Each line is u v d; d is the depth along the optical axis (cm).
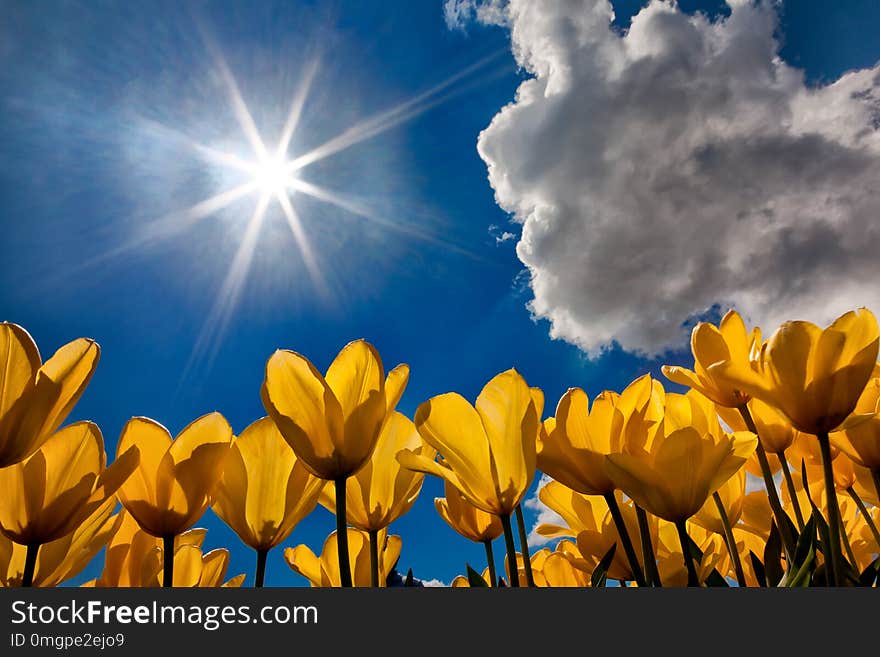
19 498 28
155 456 32
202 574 42
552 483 48
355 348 32
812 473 48
